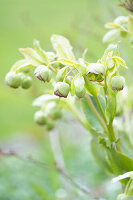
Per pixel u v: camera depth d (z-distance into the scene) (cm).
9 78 89
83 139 157
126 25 94
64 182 116
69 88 81
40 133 238
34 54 87
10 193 120
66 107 95
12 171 132
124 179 85
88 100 87
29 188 122
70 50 88
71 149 156
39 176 131
